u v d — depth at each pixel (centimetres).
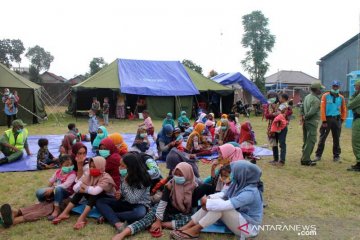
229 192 450
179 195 496
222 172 504
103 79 2109
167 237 461
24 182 728
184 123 1391
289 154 1026
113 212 496
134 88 2042
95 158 516
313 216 541
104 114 1795
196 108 2267
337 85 879
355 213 553
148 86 2094
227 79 2392
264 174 788
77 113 2266
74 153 562
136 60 2316
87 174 519
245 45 4844
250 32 4788
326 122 892
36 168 842
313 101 848
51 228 487
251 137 845
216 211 423
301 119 895
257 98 2445
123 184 510
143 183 505
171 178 550
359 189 677
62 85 3991
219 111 2347
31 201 612
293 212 557
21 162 899
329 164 885
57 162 855
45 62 8156
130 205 512
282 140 870
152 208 510
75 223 502
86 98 2259
